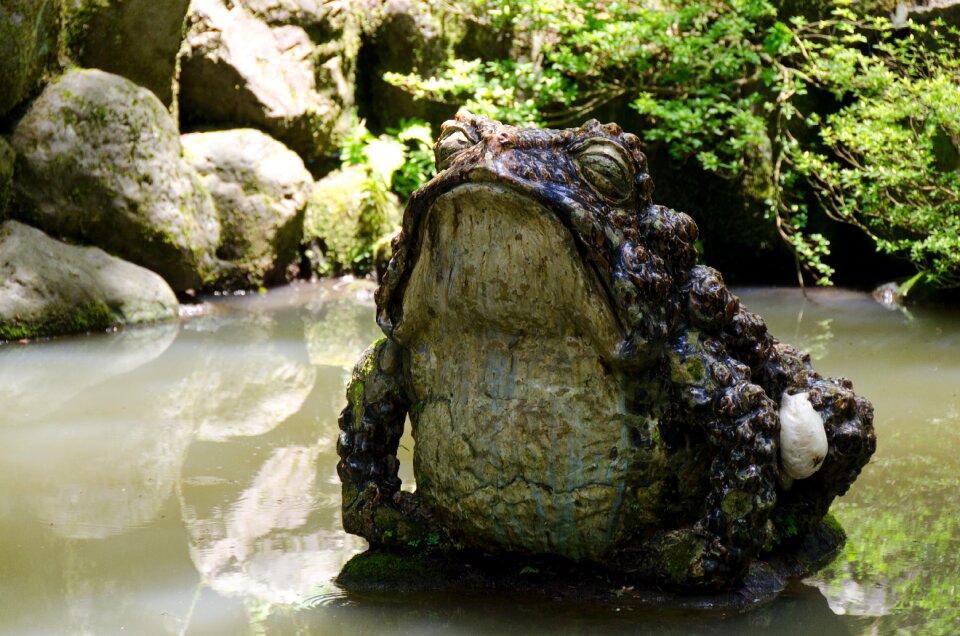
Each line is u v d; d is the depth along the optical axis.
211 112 8.88
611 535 3.00
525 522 3.02
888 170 7.71
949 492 4.04
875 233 8.80
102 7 7.87
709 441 2.95
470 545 3.17
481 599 3.07
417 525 3.26
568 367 2.92
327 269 9.05
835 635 2.85
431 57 9.58
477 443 3.01
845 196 8.92
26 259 6.99
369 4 9.68
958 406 5.23
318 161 9.45
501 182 2.71
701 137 9.13
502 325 2.93
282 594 3.16
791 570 3.29
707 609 2.97
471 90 9.35
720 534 2.93
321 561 3.41
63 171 7.43
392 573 3.21
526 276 2.82
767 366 3.27
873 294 8.45
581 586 3.09
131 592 3.19
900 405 5.25
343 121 9.54
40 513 3.89
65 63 7.86
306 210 8.96
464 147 2.95
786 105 8.59
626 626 2.89
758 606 3.02
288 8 9.08
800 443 3.14
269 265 8.58
